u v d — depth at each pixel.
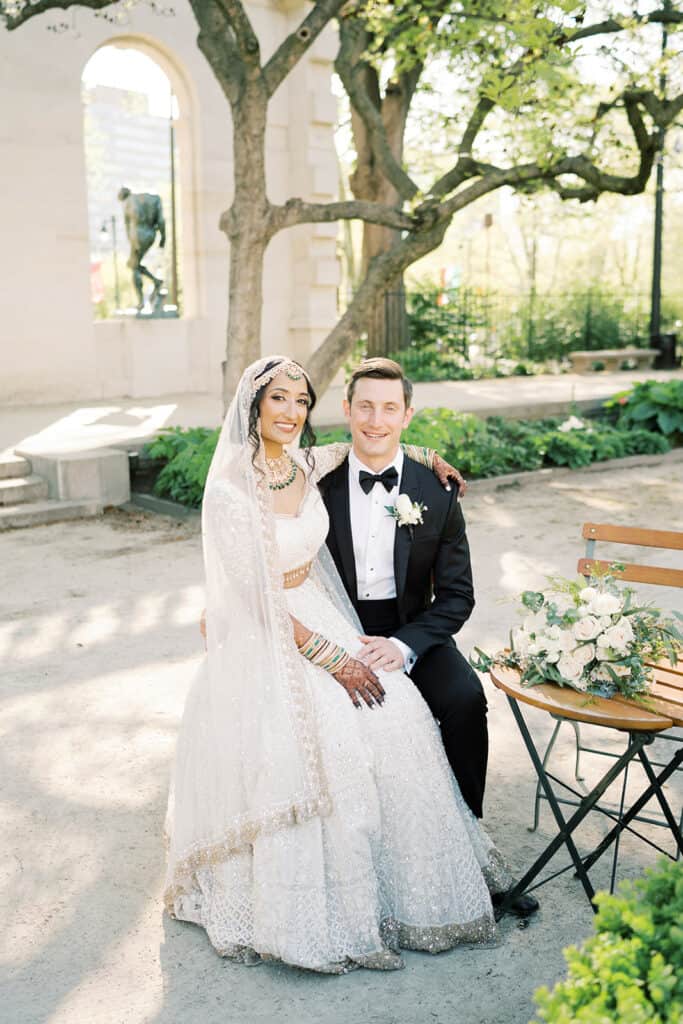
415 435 8.97
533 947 2.69
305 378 2.91
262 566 2.74
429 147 17.73
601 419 12.70
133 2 8.62
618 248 31.12
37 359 12.72
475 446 9.78
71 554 6.99
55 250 12.66
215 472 2.87
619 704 2.62
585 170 9.02
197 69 13.60
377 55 8.98
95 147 27.41
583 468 10.52
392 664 2.92
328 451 3.22
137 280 13.86
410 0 8.27
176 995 2.50
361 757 2.66
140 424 10.56
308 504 2.98
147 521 8.00
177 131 13.98
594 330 21.75
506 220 32.12
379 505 3.14
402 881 2.69
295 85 14.54
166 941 2.73
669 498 9.09
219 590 2.79
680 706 2.62
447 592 3.16
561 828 2.75
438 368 17.52
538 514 8.37
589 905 2.89
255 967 2.62
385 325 17.42
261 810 2.58
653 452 11.48
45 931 2.77
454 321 18.77
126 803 3.50
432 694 2.97
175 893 2.80
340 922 2.60
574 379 17.25
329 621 2.97
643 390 12.15
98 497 8.38
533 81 7.98
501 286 32.41
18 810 3.44
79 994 2.50
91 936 2.75
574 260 32.16
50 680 4.64
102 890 2.97
